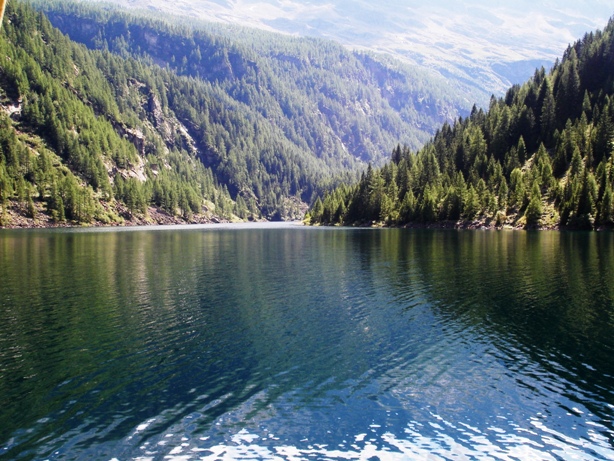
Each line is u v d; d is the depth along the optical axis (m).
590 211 118.50
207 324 30.48
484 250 72.62
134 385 20.98
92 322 30.91
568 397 19.81
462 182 154.38
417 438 16.86
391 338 27.55
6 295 39.31
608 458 15.66
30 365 23.34
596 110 155.75
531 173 142.38
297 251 75.88
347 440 16.72
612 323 29.88
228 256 68.25
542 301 35.97
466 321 30.91
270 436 16.92
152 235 123.25
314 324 30.52
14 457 15.50
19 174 171.00
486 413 18.56
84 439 16.61
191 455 15.78
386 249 77.12
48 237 109.19
